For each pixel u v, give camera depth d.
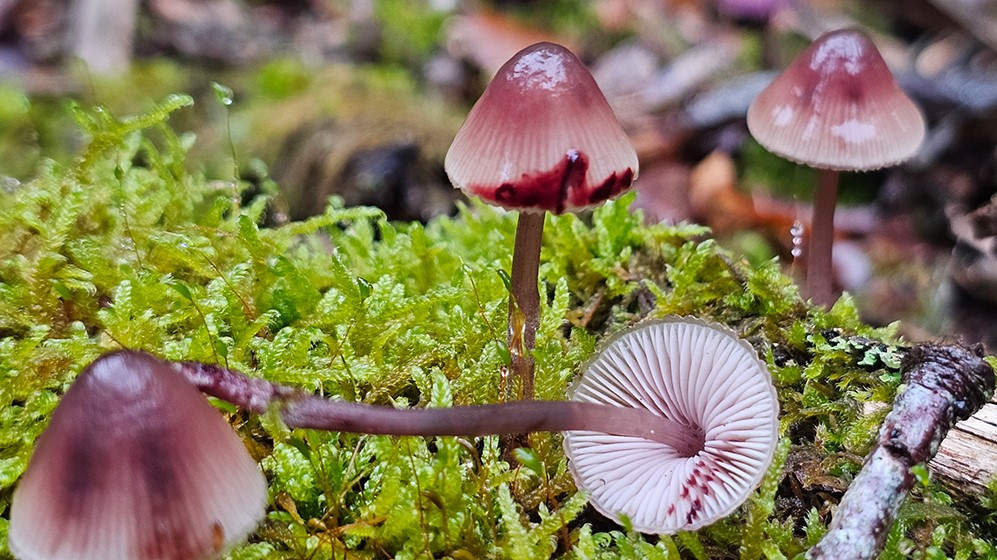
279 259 0.17
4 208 0.18
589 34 0.46
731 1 0.45
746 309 0.18
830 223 0.20
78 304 0.17
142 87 0.36
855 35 0.19
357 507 0.15
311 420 0.14
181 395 0.12
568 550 0.15
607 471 0.15
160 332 0.16
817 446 0.16
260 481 0.13
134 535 0.12
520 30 0.43
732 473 0.14
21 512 0.12
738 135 0.35
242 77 0.39
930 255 0.32
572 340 0.18
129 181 0.19
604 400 0.16
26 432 0.15
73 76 0.37
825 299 0.21
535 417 0.14
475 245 0.20
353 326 0.17
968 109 0.33
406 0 0.45
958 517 0.15
